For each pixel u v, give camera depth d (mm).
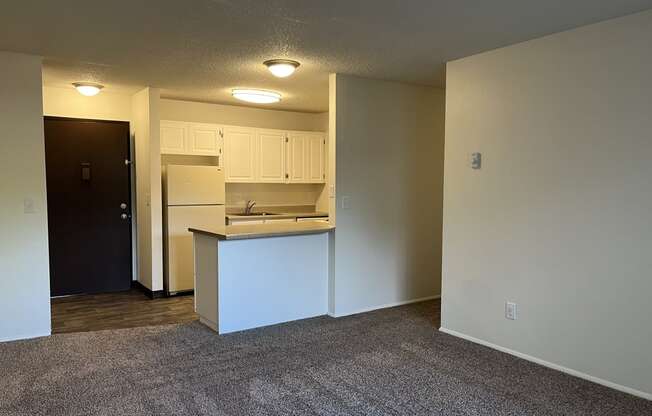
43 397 2816
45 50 3637
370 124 4684
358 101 4578
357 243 4664
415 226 5098
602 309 3023
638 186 2832
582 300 3123
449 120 3984
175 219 5387
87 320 4449
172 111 5875
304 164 6602
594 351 3070
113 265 5605
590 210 3062
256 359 3449
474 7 2707
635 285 2863
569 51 3135
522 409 2705
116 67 4188
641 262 2834
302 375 3168
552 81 3238
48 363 3334
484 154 3705
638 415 2629
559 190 3227
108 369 3240
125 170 5605
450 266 4016
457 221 3943
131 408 2691
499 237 3621
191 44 3463
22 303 3812
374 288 4816
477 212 3779
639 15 2793
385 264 4883
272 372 3215
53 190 5203
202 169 5539
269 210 6750
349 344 3777
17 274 3775
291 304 4410
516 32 3176
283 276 4344
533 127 3363
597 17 2881
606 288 3000
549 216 3289
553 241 3273
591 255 3068
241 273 4098
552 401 2797
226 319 4039
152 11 2777
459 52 3682
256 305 4199
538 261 3367
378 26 3039
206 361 3402
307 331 4105
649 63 2760
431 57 3834
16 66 3711
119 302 5137
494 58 3607
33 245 3832
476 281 3807
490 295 3701
